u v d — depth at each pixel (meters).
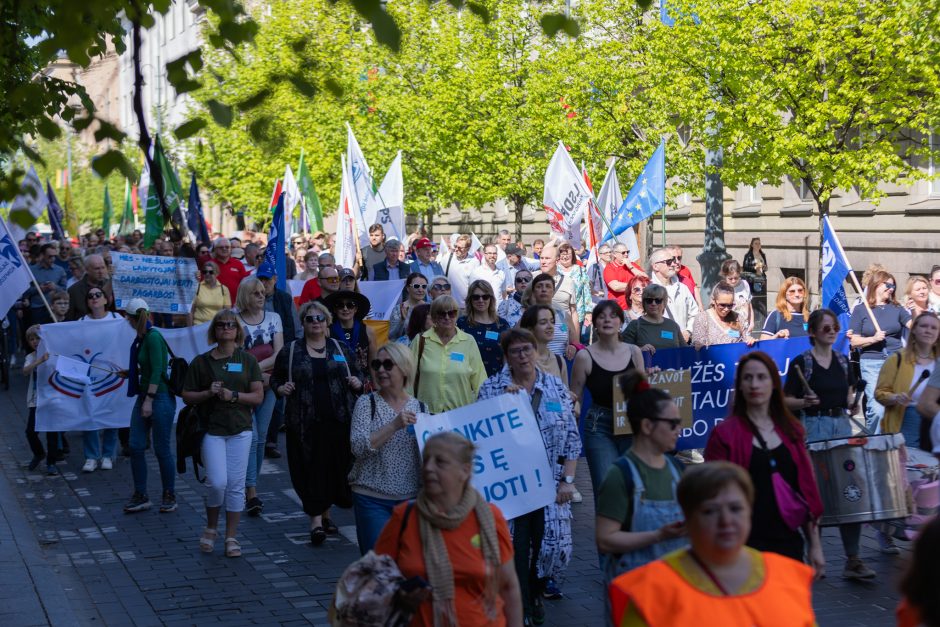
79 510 12.94
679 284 17.41
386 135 36.97
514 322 14.88
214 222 85.25
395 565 5.75
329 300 12.34
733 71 25.41
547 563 8.69
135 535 11.80
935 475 9.51
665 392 6.32
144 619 9.08
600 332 10.09
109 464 15.26
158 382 12.63
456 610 5.89
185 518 12.52
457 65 36.84
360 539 8.50
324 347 11.15
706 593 4.50
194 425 10.91
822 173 25.61
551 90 33.44
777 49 24.94
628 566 6.17
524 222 48.66
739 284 17.03
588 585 9.82
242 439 11.00
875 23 24.41
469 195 35.53
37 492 13.90
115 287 16.92
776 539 7.18
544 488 8.32
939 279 15.15
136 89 6.18
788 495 7.18
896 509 9.34
